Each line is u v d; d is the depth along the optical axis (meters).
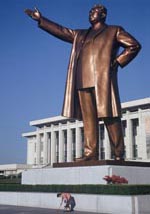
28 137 127.38
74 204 22.89
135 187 20.28
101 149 99.25
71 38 29.06
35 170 29.25
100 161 25.06
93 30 28.08
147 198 20.19
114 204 20.58
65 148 109.19
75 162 26.67
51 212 21.92
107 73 26.52
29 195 26.47
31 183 29.30
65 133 110.56
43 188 25.55
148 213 20.02
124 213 19.95
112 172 24.02
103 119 27.00
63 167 27.31
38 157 115.56
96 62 26.84
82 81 27.17
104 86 26.34
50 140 115.25
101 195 21.45
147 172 25.88
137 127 93.12
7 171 110.62
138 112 90.00
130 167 25.00
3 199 28.81
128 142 91.00
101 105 26.16
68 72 28.20
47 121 112.62
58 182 27.03
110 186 21.11
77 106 28.05
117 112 26.39
